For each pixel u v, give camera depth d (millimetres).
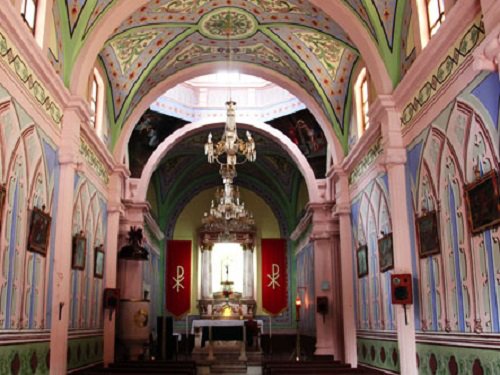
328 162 15492
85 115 8922
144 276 17656
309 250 19000
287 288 23281
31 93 7012
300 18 10586
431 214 7270
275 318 23016
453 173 6648
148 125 15859
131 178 15195
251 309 23094
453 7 6223
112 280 11789
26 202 6961
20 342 6730
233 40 11859
